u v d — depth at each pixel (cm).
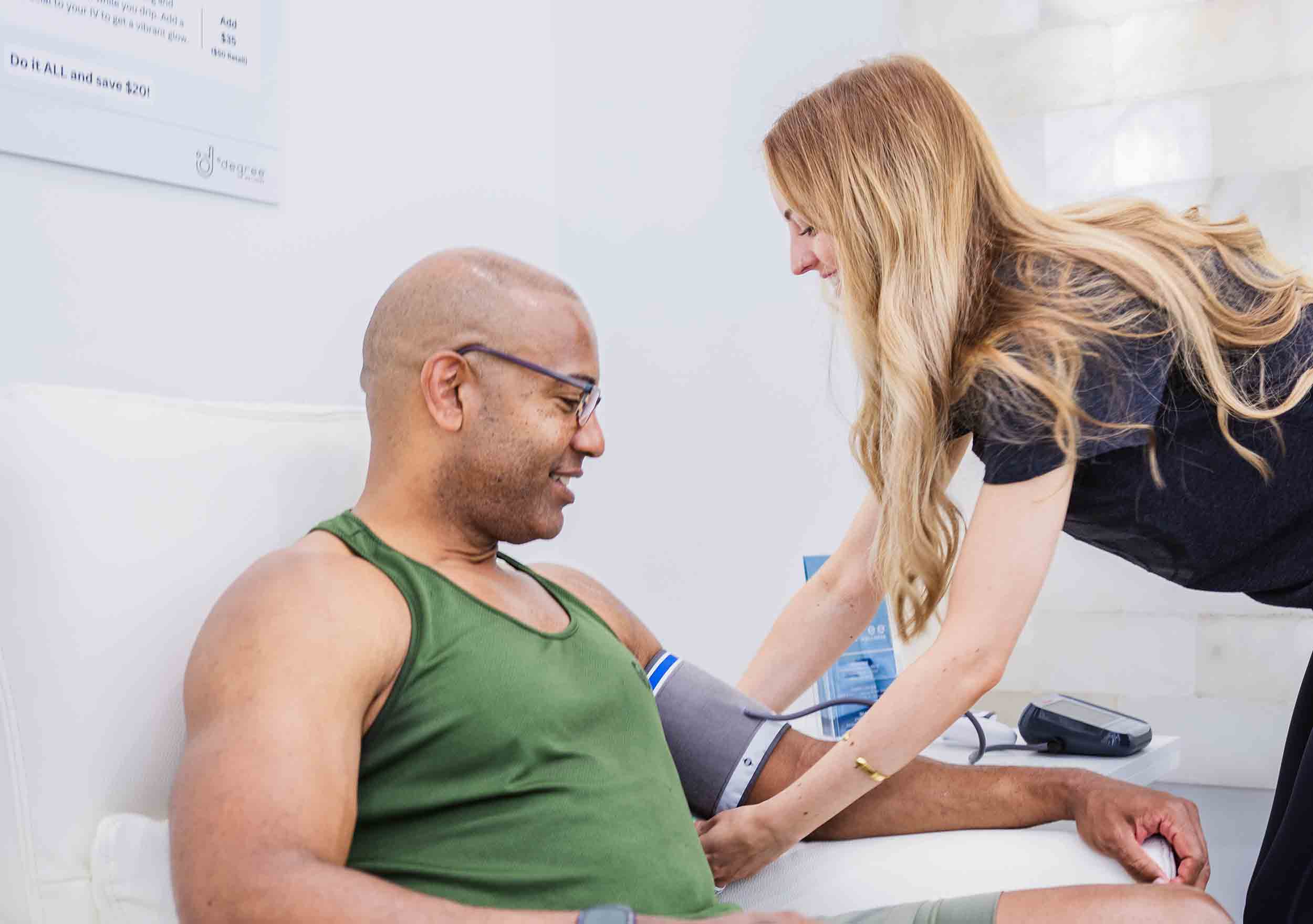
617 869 91
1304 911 118
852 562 147
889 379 123
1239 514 121
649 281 222
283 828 74
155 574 97
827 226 128
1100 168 220
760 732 123
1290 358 120
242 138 152
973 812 118
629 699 103
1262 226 210
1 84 125
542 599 109
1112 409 111
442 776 90
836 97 129
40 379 130
